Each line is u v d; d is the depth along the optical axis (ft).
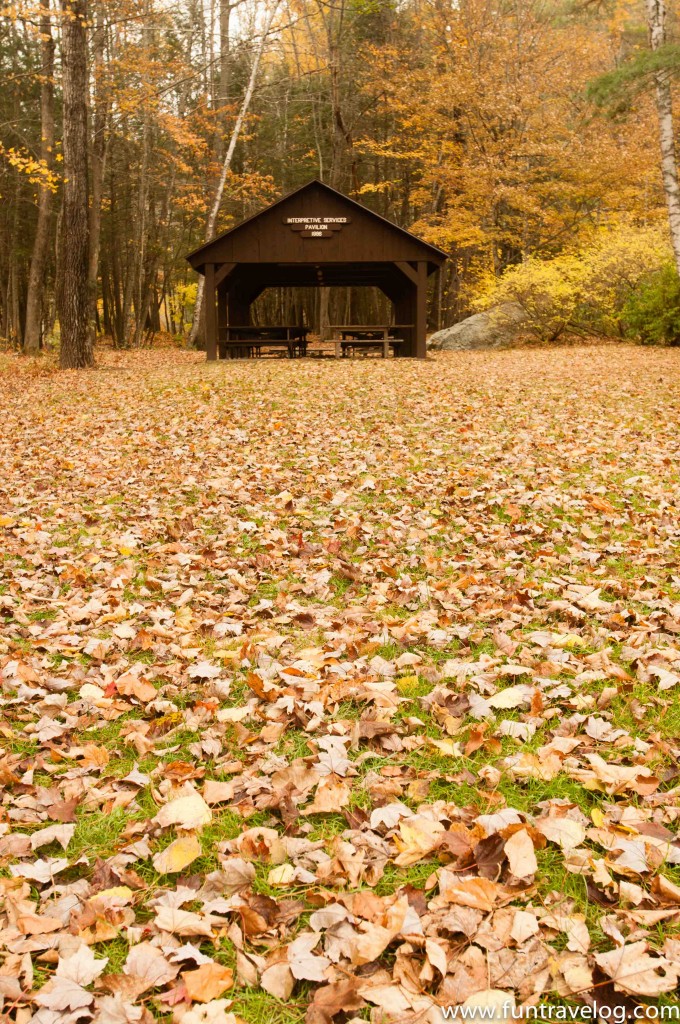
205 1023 6.06
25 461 29.48
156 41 102.83
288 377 49.24
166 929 7.00
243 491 23.58
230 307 78.74
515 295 78.33
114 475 26.63
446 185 95.96
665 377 45.88
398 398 39.50
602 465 25.30
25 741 10.61
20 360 70.28
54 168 88.69
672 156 52.24
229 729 10.58
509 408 36.29
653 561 16.40
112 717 11.15
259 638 13.51
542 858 7.70
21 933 7.05
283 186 130.11
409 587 15.43
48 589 16.57
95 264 85.30
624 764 9.32
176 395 43.37
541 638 12.69
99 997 6.36
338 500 21.93
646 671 11.41
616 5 100.89
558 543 17.92
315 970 6.49
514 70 90.07
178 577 17.01
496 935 6.66
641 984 6.11
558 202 95.81
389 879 7.57
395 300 88.33
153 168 111.45
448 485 22.84
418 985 6.27
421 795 8.84
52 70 77.46
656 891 7.12
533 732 10.04
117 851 8.25
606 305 75.66
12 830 8.69
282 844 8.07
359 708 10.96
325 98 122.62
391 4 101.60
